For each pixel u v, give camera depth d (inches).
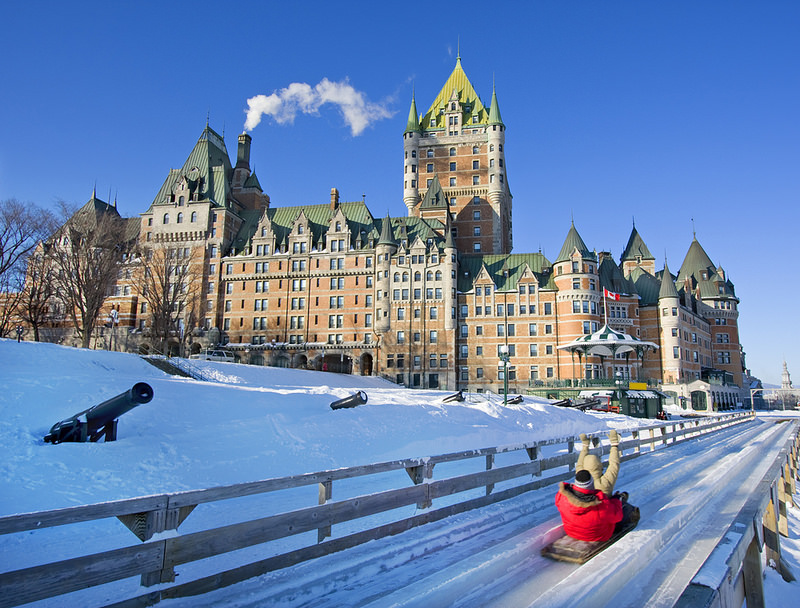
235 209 3949.3
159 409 848.9
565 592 259.1
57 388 873.5
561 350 3353.8
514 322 3447.3
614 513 353.7
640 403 2281.0
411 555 331.6
